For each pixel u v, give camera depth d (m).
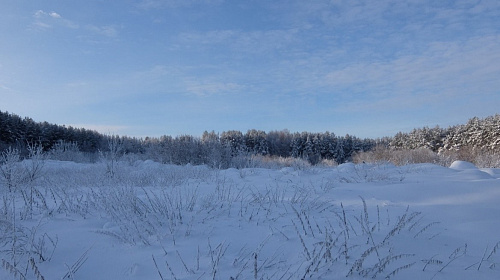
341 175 10.77
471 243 4.23
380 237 4.27
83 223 5.13
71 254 4.05
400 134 63.59
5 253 3.94
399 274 3.38
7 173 7.96
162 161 24.48
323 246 3.92
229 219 5.30
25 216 5.36
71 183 8.98
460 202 5.96
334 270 3.44
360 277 3.30
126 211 5.49
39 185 9.00
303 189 7.69
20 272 3.33
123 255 4.02
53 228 4.89
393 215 5.35
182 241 4.40
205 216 5.39
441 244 4.18
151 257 3.93
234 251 4.06
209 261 3.76
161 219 5.23
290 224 5.01
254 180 10.16
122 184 8.45
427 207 5.72
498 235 4.43
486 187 6.79
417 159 22.12
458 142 51.50
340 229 4.71
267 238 4.40
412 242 4.18
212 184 8.99
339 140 62.94
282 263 3.70
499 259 3.76
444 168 11.70
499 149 41.31
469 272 3.43
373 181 9.20
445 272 3.43
